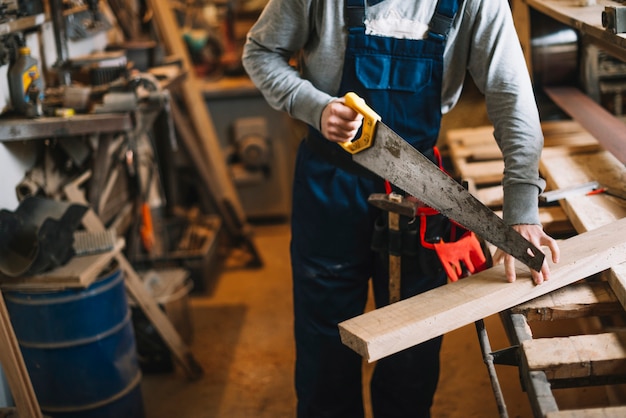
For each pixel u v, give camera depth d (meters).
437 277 2.13
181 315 3.63
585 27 2.17
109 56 3.29
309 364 2.28
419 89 1.96
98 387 2.81
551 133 3.01
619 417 1.36
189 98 4.45
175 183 4.93
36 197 2.80
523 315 1.77
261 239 5.01
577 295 1.81
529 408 2.93
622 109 3.18
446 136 3.44
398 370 2.29
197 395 3.33
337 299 2.20
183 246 4.36
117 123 2.84
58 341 2.72
